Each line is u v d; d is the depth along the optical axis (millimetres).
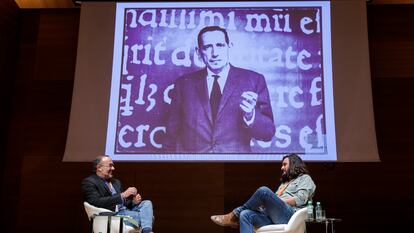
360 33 5328
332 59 5305
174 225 5172
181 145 5176
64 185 5359
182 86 5352
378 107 5434
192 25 5531
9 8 5684
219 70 5383
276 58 5379
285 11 5496
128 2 5586
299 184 3896
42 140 5516
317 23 5430
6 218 5297
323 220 3908
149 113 5273
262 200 3613
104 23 5504
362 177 5219
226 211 5195
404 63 5535
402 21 5633
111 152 5164
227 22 5520
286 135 5152
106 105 5281
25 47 5801
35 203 5324
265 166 5281
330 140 5102
